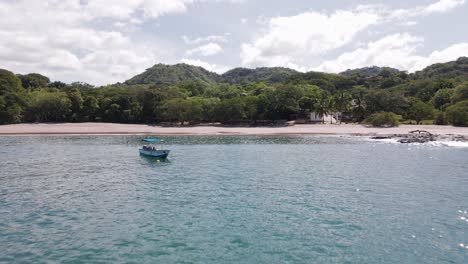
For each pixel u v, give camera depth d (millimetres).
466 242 18641
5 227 21078
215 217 22797
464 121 104000
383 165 43750
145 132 96000
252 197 27875
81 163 46281
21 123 121312
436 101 139375
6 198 28141
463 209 24578
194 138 83375
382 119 106625
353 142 73062
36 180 35406
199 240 18922
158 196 28391
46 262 16297
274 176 36688
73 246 18172
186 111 119000
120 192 29938
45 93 132875
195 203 26156
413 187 31438
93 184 33312
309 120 128000
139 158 50531
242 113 118125
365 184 32656
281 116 129500
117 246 18141
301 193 29188
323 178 35562
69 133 93750
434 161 46969
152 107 133000
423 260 16609
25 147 65000
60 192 30141
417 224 21438
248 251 17516
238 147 64500
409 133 87750
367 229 20578
